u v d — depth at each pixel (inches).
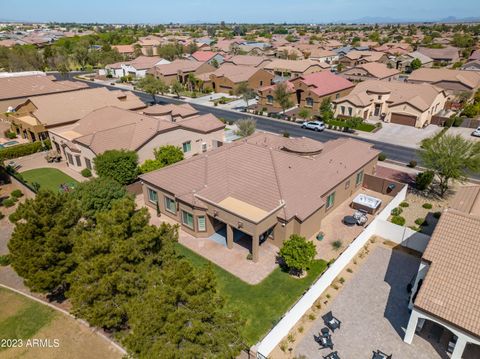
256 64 4190.5
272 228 1187.3
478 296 753.6
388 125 2591.0
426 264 866.8
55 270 871.1
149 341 617.9
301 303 887.1
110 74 4857.3
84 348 821.2
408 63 4685.0
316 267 1088.2
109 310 754.2
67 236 903.7
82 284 761.0
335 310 931.3
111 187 1224.2
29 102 2309.3
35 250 860.6
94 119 2071.9
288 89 2992.1
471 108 2608.3
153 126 1840.6
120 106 2461.9
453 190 1601.9
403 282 1029.2
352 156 1560.0
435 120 2583.7
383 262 1117.1
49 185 1696.6
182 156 1764.3
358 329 874.1
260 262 1117.7
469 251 831.7
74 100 2351.1
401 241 1200.8
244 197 1219.9
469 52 5324.8
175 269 677.9
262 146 1407.5
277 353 810.2
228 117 2883.9
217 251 1177.4
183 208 1252.5
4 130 2541.8
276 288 1003.3
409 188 1625.2
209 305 645.3
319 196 1256.8
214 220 1255.5
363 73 3673.7
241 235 1264.8
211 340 634.2
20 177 1733.5
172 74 4003.4
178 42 6771.7
